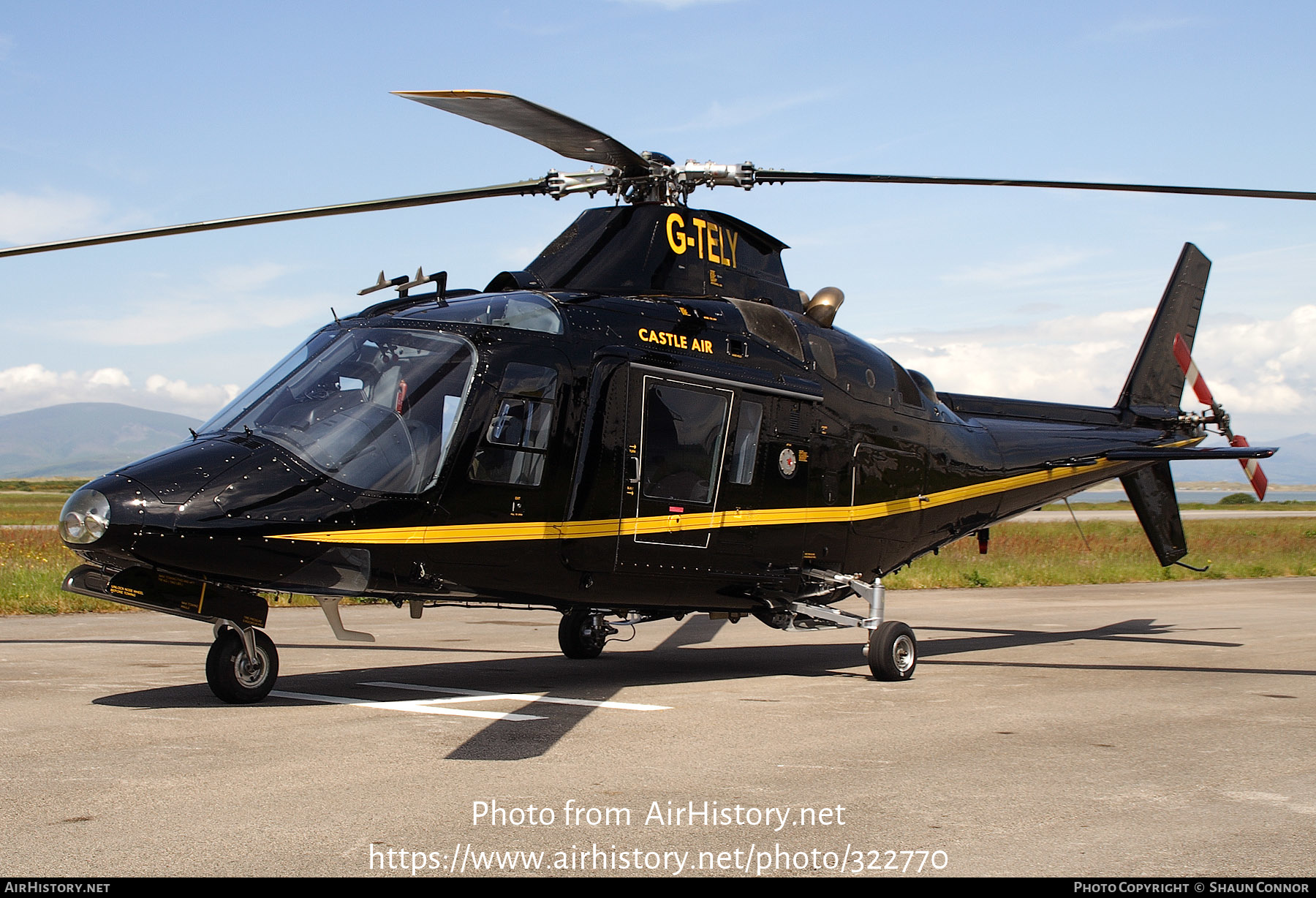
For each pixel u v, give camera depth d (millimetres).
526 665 9172
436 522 6461
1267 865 3742
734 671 8977
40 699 6637
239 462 6195
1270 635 12469
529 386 6895
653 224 8336
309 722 5938
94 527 5754
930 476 9875
